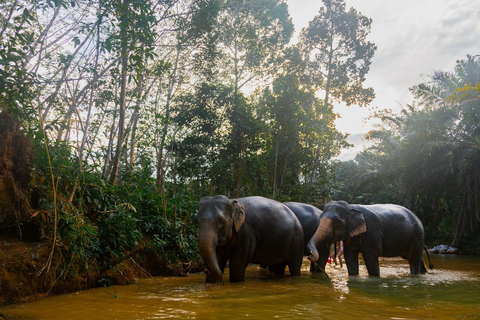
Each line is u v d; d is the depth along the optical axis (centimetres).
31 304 487
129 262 744
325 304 516
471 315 464
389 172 2580
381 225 891
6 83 666
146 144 1546
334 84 3369
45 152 635
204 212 646
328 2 3319
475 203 1942
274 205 804
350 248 881
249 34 2686
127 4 783
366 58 3294
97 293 573
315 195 2209
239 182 1773
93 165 782
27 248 539
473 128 2034
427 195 2208
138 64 805
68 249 576
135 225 795
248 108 1927
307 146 2081
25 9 705
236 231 670
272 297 558
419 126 2169
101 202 733
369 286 708
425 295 612
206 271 675
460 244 2105
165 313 443
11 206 550
